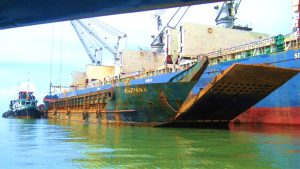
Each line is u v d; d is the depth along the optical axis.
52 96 88.19
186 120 33.84
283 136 25.48
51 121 59.84
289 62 34.66
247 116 39.97
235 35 56.47
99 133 29.50
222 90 29.95
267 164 14.77
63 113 61.56
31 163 15.84
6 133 32.31
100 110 43.59
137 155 17.38
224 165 14.62
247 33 57.59
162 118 34.22
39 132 33.28
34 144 22.95
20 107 89.56
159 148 19.72
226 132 29.09
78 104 53.25
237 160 15.72
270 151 18.22
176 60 56.88
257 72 28.09
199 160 15.80
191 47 53.38
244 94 31.41
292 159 15.86
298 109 34.00
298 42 34.09
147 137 25.41
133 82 56.59
